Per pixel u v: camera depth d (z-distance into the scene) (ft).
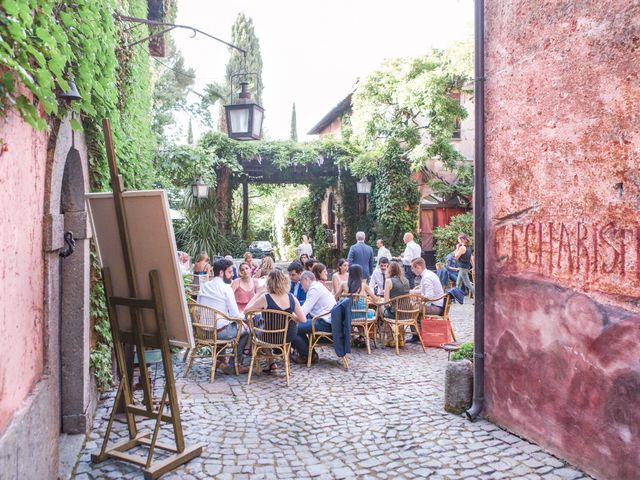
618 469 11.80
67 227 14.80
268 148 61.05
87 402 15.37
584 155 12.71
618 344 11.78
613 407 11.91
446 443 14.64
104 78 15.19
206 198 60.85
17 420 8.59
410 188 61.82
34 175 10.34
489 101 16.34
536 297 14.33
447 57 55.21
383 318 27.55
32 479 9.40
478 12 16.49
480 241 16.70
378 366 23.80
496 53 15.93
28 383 9.82
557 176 13.57
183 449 13.52
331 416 16.97
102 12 15.05
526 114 14.67
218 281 22.47
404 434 15.34
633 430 11.43
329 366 23.84
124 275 13.23
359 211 69.97
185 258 37.27
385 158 61.57
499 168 15.87
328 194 83.05
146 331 13.25
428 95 55.42
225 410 17.54
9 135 8.64
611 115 11.97
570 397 13.16
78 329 14.84
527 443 14.55
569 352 13.20
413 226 62.75
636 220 11.38
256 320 23.24
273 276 21.59
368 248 39.11
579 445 12.90
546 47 13.89
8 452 8.03
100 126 16.37
